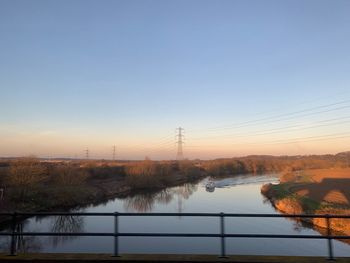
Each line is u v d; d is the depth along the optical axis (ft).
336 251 81.97
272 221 117.19
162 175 304.71
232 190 250.37
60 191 181.47
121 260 26.86
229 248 82.17
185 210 156.46
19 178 161.17
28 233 27.89
